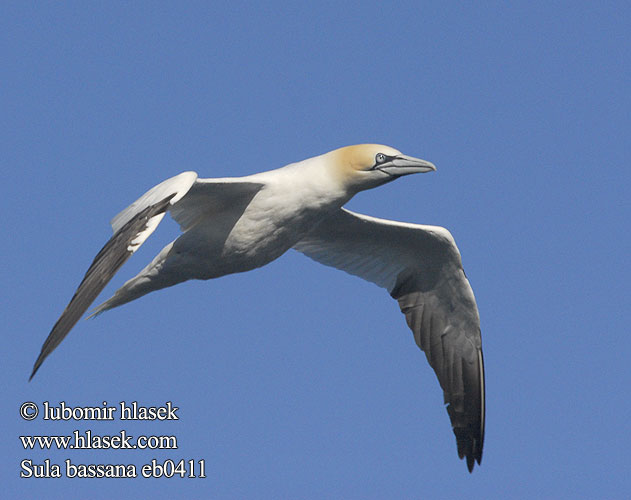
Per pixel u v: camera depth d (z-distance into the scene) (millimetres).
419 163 17281
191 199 16844
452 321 20688
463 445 20984
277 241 17453
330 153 17516
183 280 17703
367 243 20281
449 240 19562
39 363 13055
